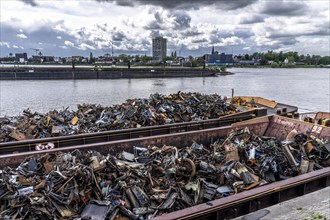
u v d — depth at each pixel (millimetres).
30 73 91375
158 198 7469
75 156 9008
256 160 9586
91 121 17594
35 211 6477
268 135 15305
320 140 11977
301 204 7078
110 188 7793
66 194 7102
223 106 20484
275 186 7289
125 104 20422
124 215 6973
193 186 8070
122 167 8750
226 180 8484
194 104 20391
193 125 16734
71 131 15156
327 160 10625
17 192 7031
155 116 17250
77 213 6961
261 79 106250
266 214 6598
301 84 81000
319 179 8312
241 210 6754
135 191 7602
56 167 8125
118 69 108312
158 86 72812
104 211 6828
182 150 11016
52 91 57594
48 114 18484
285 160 9773
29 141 12375
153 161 9633
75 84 76438
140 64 181750
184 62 199125
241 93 57938
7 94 51688
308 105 42656
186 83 84688
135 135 14812
